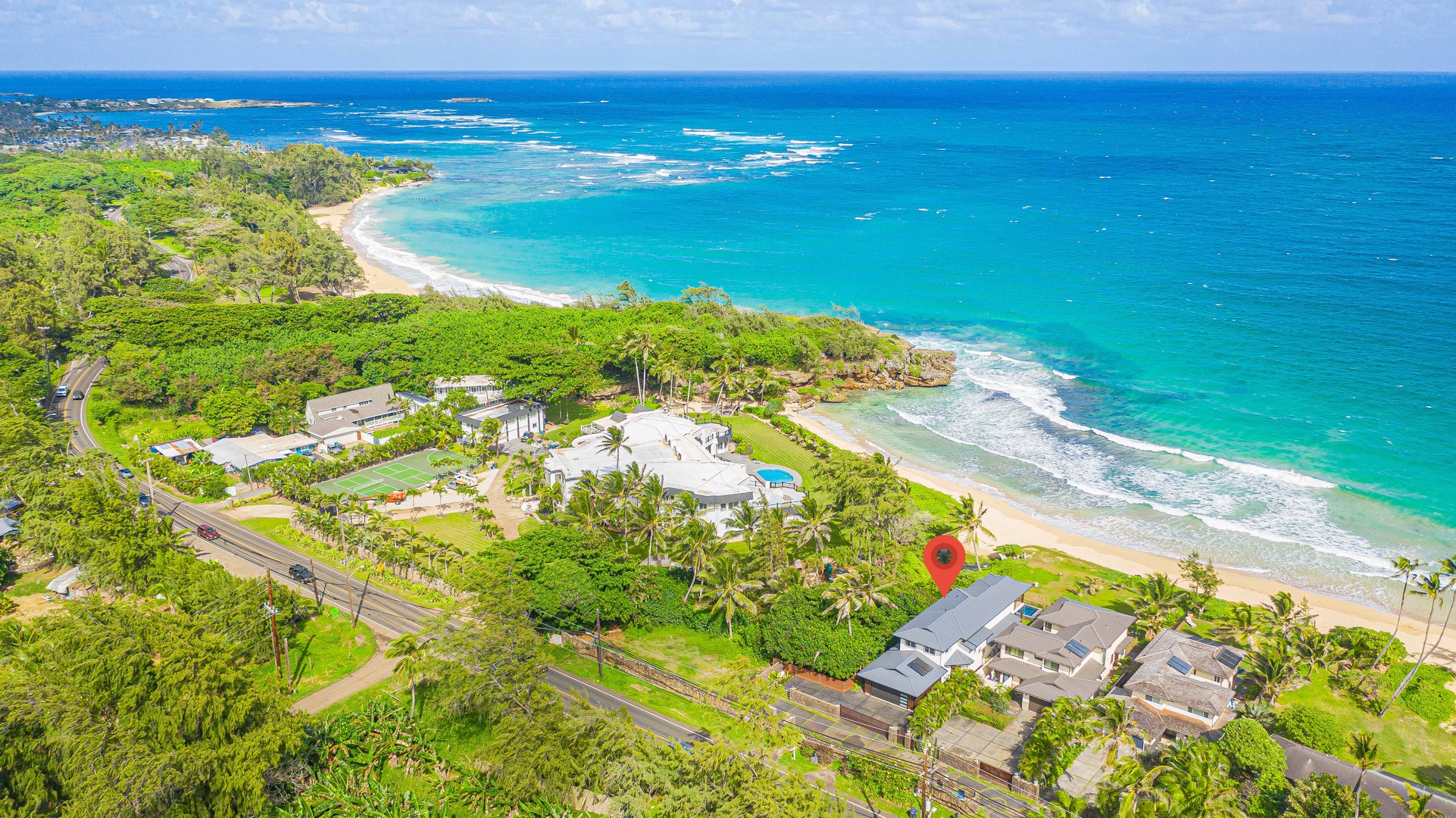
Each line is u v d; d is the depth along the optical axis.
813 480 153.12
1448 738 96.81
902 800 86.50
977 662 106.12
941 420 191.50
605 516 129.75
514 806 86.12
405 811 84.50
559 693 102.12
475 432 168.50
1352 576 130.75
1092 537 143.25
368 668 106.44
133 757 76.75
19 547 130.62
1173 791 76.56
